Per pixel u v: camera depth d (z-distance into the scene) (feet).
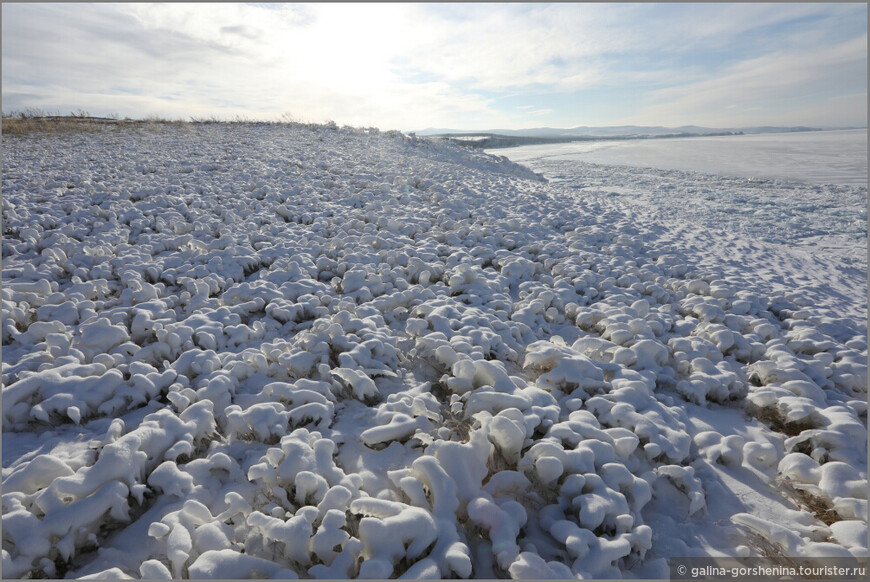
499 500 8.68
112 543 7.79
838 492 9.13
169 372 11.76
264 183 35.83
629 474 9.04
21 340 13.15
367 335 14.01
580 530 7.82
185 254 20.98
